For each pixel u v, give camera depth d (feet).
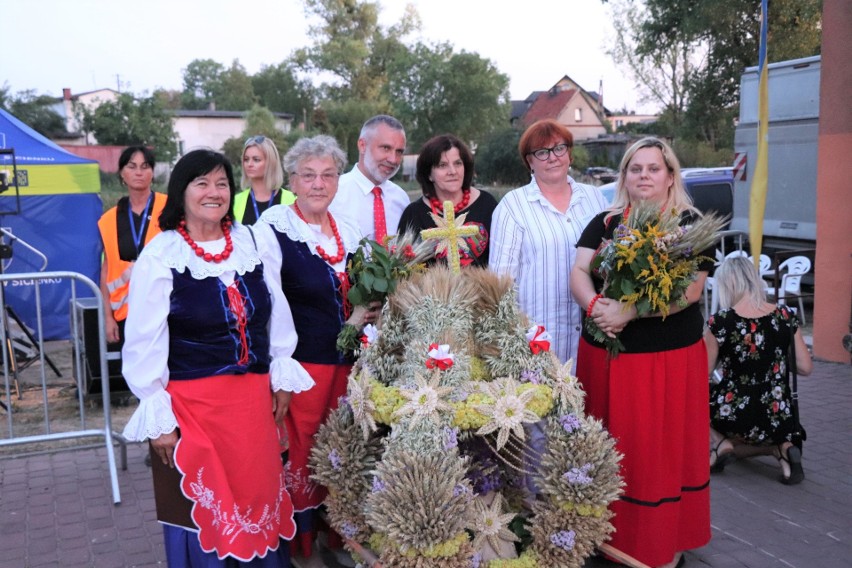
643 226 10.55
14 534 13.71
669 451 11.14
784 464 15.44
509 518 10.27
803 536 13.15
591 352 11.59
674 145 98.63
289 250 11.43
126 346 9.77
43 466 16.99
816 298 25.14
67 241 30.71
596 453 10.11
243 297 10.17
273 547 10.44
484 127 170.50
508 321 10.14
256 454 10.16
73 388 23.97
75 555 12.94
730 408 15.29
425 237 10.99
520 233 12.71
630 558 11.18
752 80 35.04
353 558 10.98
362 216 14.15
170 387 9.91
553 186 12.90
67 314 31.01
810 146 32.48
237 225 10.68
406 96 172.04
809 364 15.56
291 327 10.96
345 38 211.41
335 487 10.71
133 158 17.70
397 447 9.46
